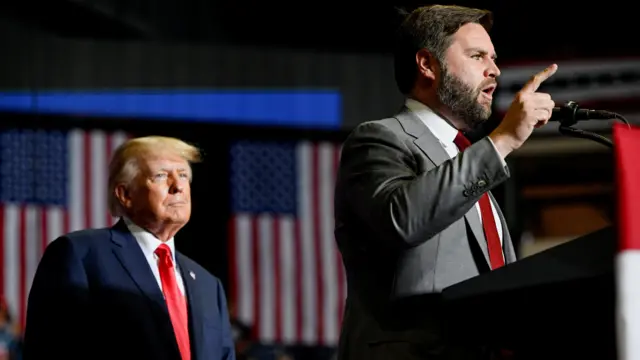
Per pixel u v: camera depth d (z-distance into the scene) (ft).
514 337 11.35
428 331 12.92
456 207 12.68
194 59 54.44
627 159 9.21
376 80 55.77
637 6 51.42
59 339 18.84
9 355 44.24
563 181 50.80
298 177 54.49
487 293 11.03
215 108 54.44
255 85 55.01
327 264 53.78
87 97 52.85
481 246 13.55
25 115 51.11
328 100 55.52
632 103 51.24
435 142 14.14
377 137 13.98
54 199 50.90
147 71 53.72
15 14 51.70
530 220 51.37
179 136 53.62
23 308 49.47
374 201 13.08
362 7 54.75
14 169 50.60
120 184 20.44
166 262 20.20
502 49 52.39
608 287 10.33
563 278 10.48
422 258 13.21
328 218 54.24
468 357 12.59
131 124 52.90
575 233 50.75
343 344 13.97
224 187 53.72
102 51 53.31
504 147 12.95
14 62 52.08
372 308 13.48
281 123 55.01
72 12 51.80
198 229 53.21
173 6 54.13
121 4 52.70
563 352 11.11
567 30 52.06
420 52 14.76
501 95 51.42
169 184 20.48
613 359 10.56
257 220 53.72
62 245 19.66
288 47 55.47
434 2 51.83
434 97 14.67
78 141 51.75
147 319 19.22
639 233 9.10
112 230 20.27
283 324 52.95
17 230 49.96
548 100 13.24
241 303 52.85
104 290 19.20
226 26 54.90
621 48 51.62
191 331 19.80
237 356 46.16
